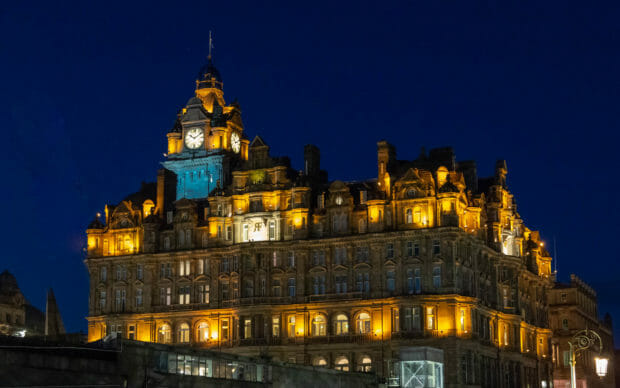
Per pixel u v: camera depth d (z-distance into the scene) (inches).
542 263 6796.3
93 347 2842.0
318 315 5433.1
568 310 7815.0
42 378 2608.3
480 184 6087.6
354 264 5378.9
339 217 5492.1
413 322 5177.2
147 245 5935.0
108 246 6087.6
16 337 2709.2
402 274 5260.8
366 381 4205.2
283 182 5649.6
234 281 5620.1
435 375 3924.7
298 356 5388.8
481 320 5457.7
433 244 5231.3
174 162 6348.4
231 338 5580.7
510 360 5797.2
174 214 6003.9
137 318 5871.1
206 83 6653.5
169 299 5846.5
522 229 6314.0
